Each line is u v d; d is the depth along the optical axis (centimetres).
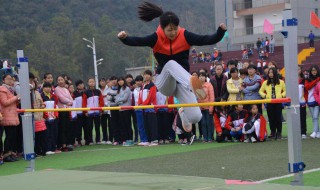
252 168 706
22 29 5812
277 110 1002
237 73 1012
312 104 995
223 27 526
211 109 1030
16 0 6675
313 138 998
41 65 5341
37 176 591
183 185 491
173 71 539
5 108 907
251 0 4162
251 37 4075
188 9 8231
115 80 1121
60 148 1048
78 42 5609
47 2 6925
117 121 1127
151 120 1069
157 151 954
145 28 7019
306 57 3078
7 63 1277
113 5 7294
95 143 1185
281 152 836
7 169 841
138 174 576
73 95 1140
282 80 986
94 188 500
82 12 7062
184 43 553
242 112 1012
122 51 6022
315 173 650
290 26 547
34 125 960
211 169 716
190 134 1047
